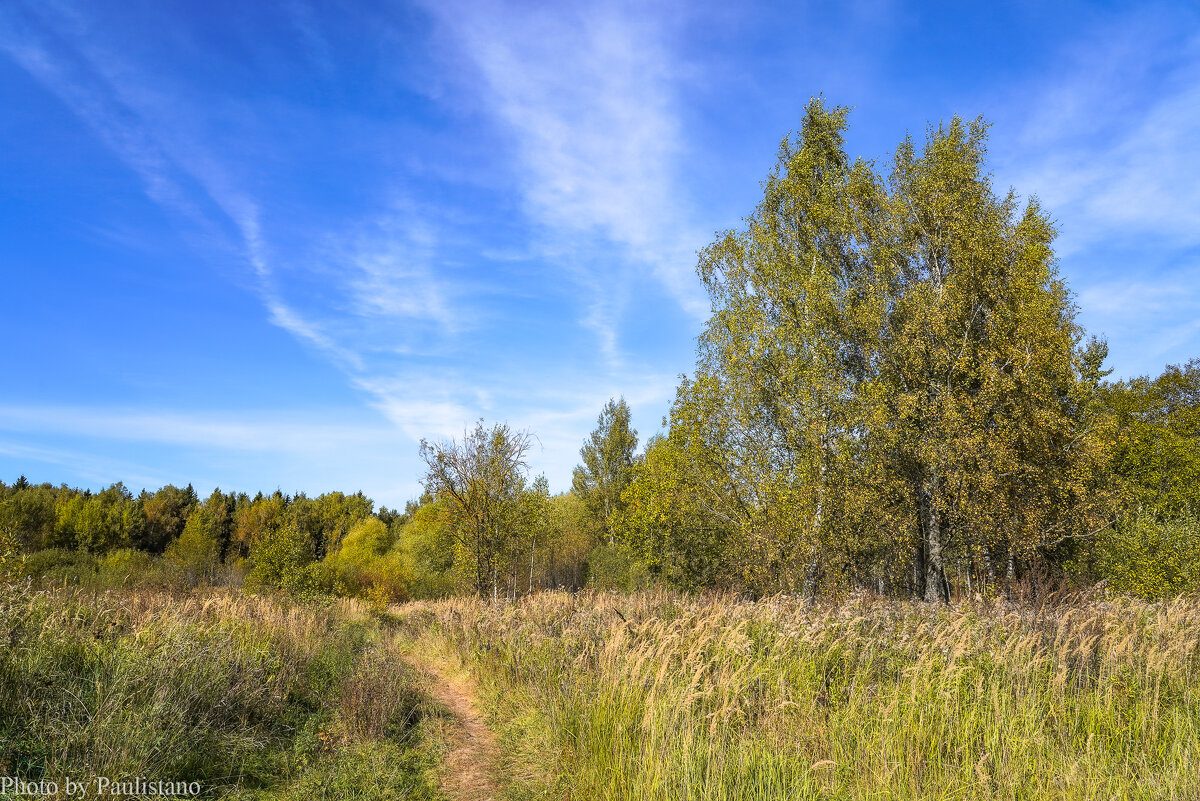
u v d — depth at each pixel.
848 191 20.12
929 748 5.61
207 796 5.21
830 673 7.75
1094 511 18.28
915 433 17.91
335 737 6.87
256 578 20.42
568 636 9.88
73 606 8.98
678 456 17.88
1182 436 28.86
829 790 4.93
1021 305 18.20
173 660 6.81
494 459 22.12
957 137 20.84
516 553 23.48
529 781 5.97
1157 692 6.19
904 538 17.48
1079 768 5.20
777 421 16.55
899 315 19.50
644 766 5.27
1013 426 17.84
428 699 8.90
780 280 17.45
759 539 15.92
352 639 13.73
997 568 18.98
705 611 10.62
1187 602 12.29
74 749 5.08
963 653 7.34
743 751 5.29
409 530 41.66
